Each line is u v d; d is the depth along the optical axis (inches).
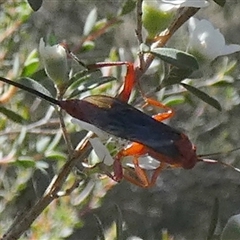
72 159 9.5
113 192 27.3
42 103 17.0
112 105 8.2
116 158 8.8
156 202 30.3
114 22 11.5
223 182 30.7
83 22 27.7
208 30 9.4
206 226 30.5
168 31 9.2
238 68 17.3
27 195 15.3
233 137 26.5
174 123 24.2
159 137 8.2
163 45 9.2
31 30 23.7
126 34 25.6
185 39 15.9
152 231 29.6
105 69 11.2
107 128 8.2
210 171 30.6
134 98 9.9
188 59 8.7
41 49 9.2
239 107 26.2
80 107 8.2
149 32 9.2
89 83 9.4
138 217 29.6
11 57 15.1
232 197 30.4
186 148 8.2
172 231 30.4
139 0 9.0
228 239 9.4
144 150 8.7
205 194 30.7
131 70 8.8
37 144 12.7
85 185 14.1
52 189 9.7
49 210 14.1
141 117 8.2
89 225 24.5
